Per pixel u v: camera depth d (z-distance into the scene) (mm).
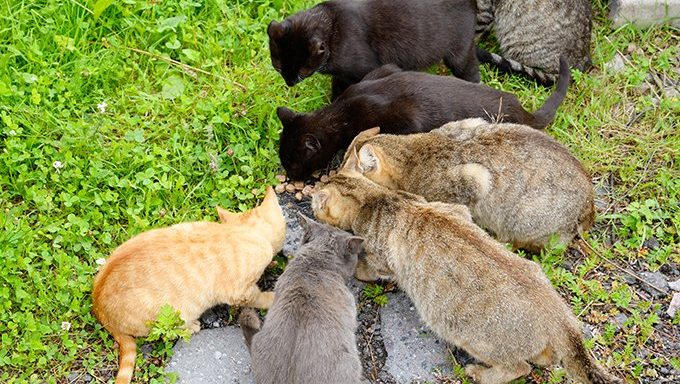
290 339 1572
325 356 1569
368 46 2088
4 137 1941
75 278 1789
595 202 1965
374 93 1985
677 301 1822
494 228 1850
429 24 2084
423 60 2115
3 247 1783
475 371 1689
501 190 1798
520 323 1590
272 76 2113
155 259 1687
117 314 1673
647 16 2264
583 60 2201
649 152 2033
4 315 1724
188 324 1738
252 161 1967
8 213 1851
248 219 1776
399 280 1735
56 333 1729
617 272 1861
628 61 2219
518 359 1619
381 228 1742
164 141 1990
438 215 1697
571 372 1592
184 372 1709
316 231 1744
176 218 1882
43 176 1888
